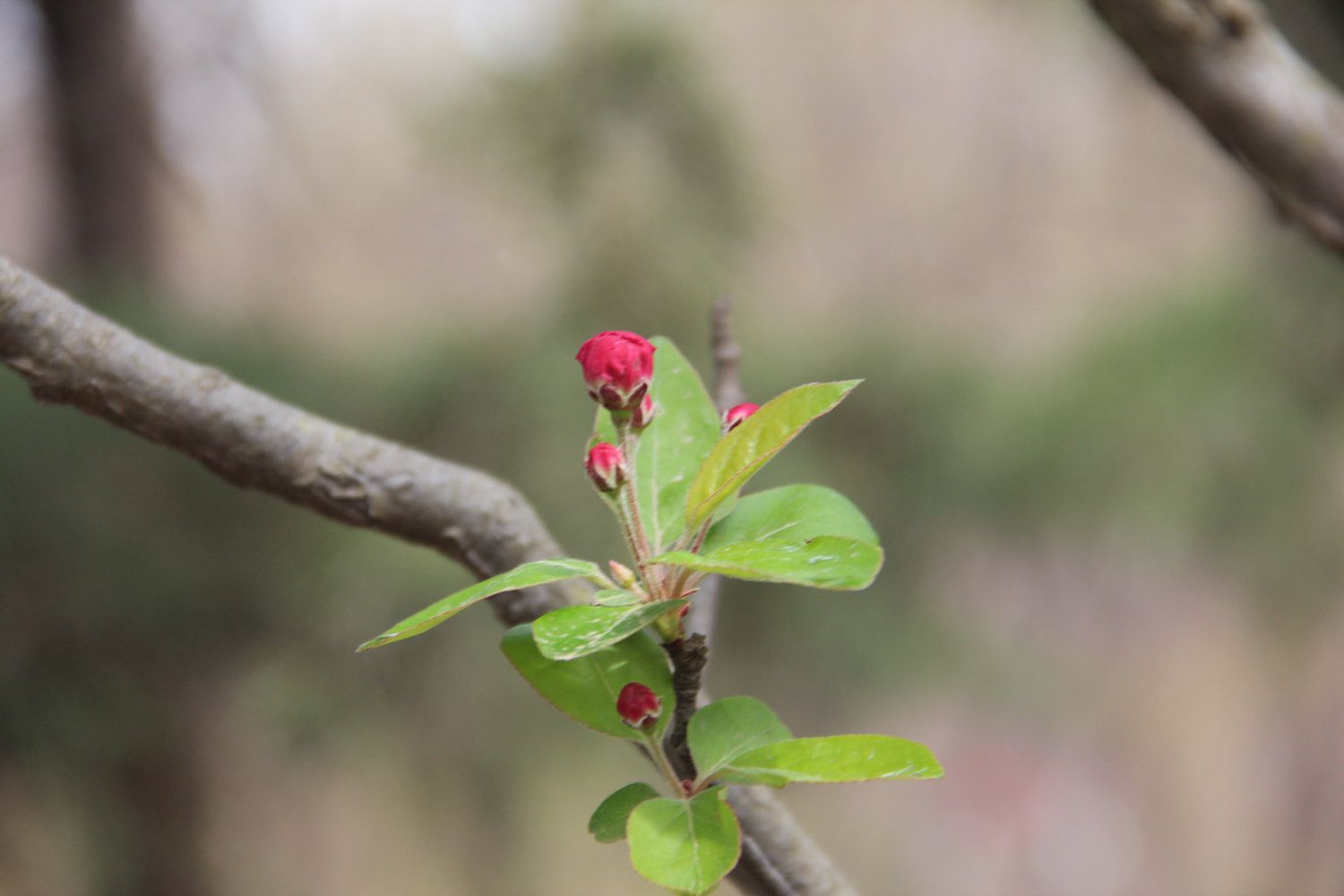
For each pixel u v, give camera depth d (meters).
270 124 3.29
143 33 2.79
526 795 2.47
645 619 0.59
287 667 2.33
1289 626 2.79
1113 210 5.87
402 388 2.46
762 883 0.65
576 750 2.47
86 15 2.67
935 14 6.66
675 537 0.62
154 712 2.34
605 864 4.29
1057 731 5.98
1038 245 6.41
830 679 2.55
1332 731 5.29
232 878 2.86
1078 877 6.26
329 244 3.82
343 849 3.41
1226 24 0.71
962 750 6.55
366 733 2.34
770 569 0.56
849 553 0.57
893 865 5.94
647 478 0.63
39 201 3.02
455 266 3.85
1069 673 4.07
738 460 0.60
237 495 2.25
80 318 0.65
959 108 6.74
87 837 2.34
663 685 0.61
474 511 0.67
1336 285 2.45
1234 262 2.79
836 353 2.79
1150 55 0.72
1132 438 2.55
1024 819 6.32
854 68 6.78
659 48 2.54
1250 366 2.55
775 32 6.62
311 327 2.96
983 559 2.87
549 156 2.55
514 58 2.58
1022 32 2.89
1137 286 3.41
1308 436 2.50
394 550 2.30
